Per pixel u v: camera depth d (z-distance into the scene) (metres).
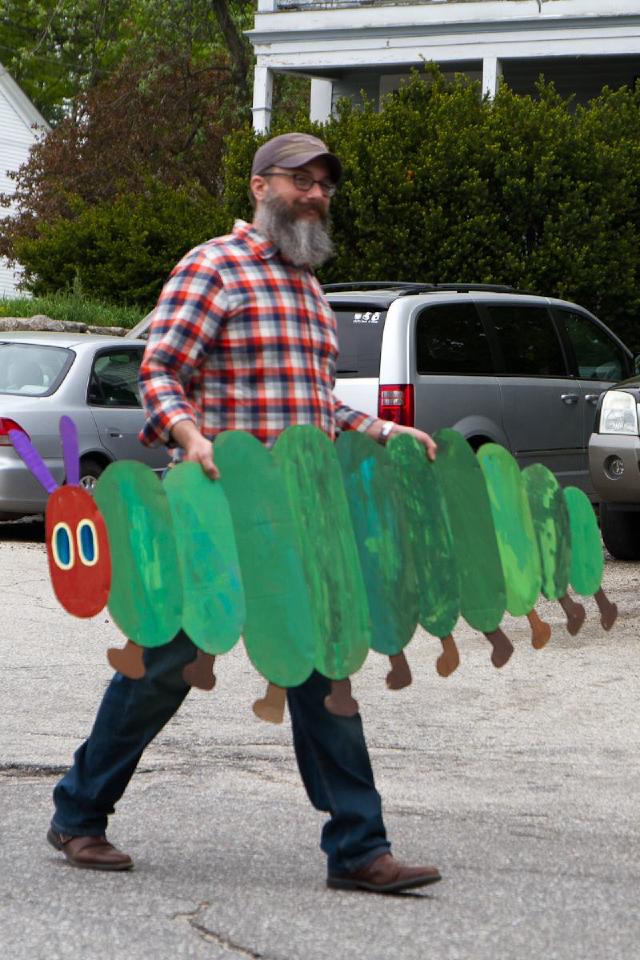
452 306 13.16
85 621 9.77
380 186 20.64
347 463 4.54
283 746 6.46
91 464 13.79
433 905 4.37
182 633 4.41
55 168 35.47
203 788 5.79
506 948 4.01
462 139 20.50
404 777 5.97
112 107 35.91
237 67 37.00
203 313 4.43
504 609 4.94
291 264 4.57
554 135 20.64
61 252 24.48
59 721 6.94
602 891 4.54
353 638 4.45
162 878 4.62
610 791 5.79
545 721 7.00
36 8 39.44
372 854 4.45
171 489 4.24
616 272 20.52
